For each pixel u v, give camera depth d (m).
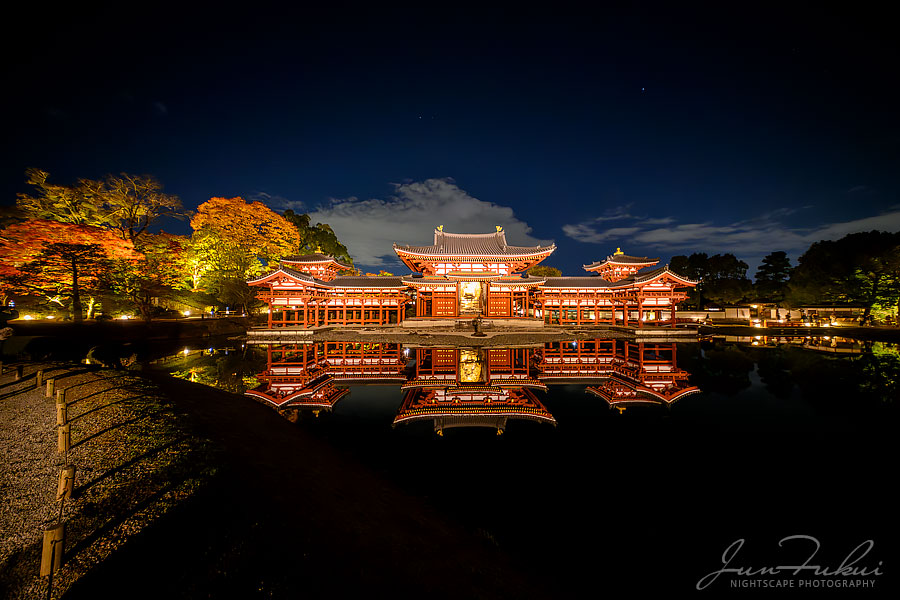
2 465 8.34
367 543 6.02
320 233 62.41
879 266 44.47
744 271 69.25
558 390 17.75
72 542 5.64
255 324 44.97
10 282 30.12
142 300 37.06
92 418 11.10
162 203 40.25
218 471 7.84
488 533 7.00
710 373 21.00
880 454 10.15
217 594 4.48
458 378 20.05
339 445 11.58
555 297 41.56
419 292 40.47
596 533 6.96
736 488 8.46
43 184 34.97
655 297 38.06
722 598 5.35
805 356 27.03
